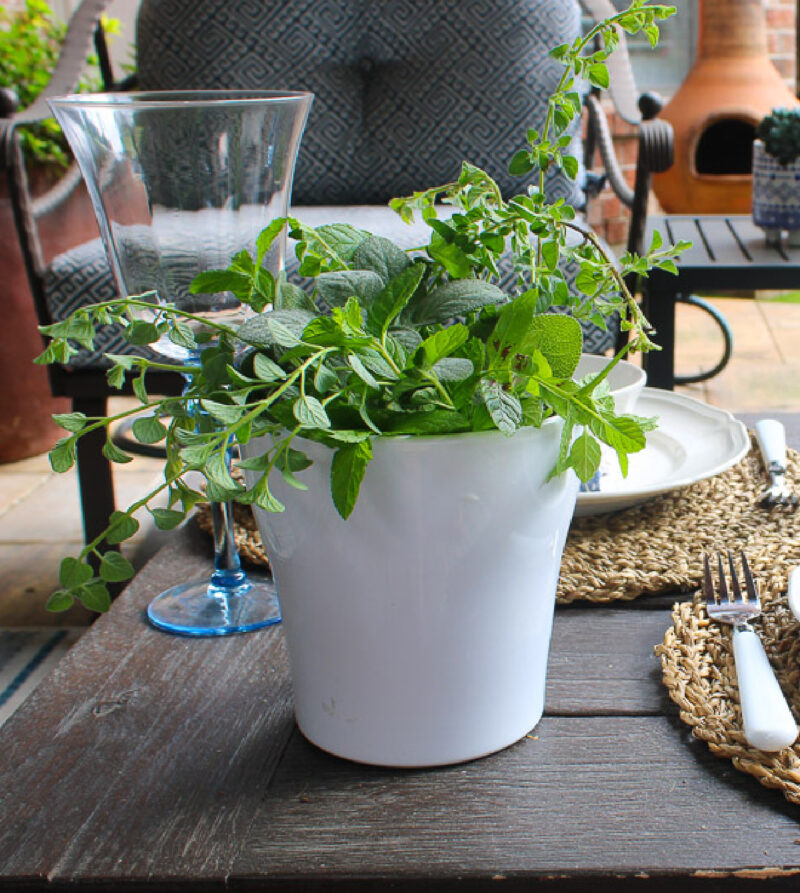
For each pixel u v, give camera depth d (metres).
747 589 0.62
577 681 0.58
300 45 2.00
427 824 0.47
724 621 0.61
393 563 0.47
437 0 1.98
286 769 0.51
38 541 1.90
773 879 0.43
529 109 1.98
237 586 0.70
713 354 2.78
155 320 0.51
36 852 0.46
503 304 0.53
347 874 0.44
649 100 1.67
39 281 1.56
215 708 0.57
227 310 0.71
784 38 3.45
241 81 2.00
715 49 3.20
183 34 2.00
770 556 0.69
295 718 0.55
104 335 1.51
